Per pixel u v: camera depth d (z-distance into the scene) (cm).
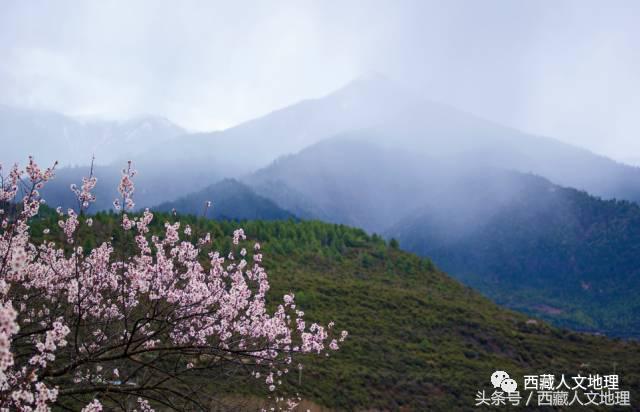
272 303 3500
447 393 3972
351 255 8300
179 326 980
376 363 4247
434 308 6031
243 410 1295
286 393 3045
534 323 6203
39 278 992
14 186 915
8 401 664
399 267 8131
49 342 636
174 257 1045
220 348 884
